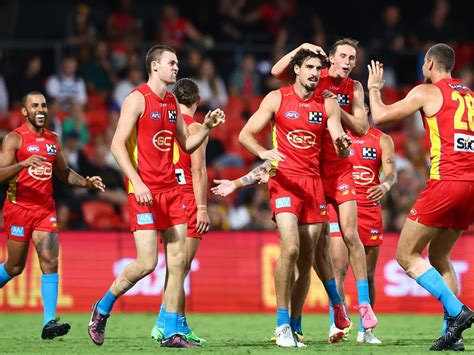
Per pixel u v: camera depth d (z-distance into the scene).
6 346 28.58
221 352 25.56
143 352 25.77
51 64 66.88
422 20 74.69
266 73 69.75
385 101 69.06
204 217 30.31
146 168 27.23
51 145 32.91
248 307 48.88
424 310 48.44
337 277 31.75
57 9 72.62
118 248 48.59
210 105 65.31
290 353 25.23
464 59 73.25
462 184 26.47
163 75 27.36
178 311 28.58
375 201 32.59
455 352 25.69
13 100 62.69
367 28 76.19
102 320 28.02
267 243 49.25
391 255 48.66
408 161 63.78
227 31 71.69
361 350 26.31
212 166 58.62
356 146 32.78
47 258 32.41
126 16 69.06
